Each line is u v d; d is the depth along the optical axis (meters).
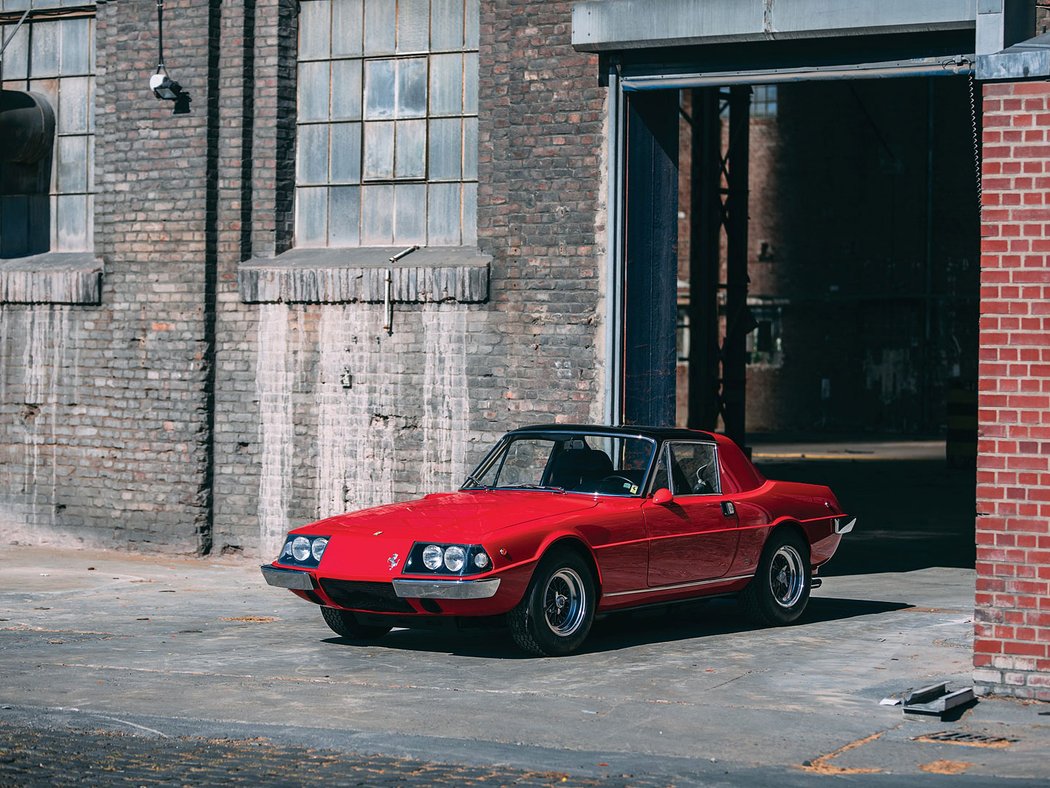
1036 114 8.14
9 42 16.58
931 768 6.75
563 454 10.52
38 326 15.91
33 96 16.28
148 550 15.31
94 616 11.59
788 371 45.84
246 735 7.34
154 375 15.27
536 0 13.45
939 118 43.81
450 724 7.61
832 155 45.00
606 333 13.15
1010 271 8.18
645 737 7.32
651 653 9.68
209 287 15.07
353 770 6.59
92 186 16.22
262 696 8.34
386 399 14.23
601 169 13.21
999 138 8.22
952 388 30.73
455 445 13.90
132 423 15.40
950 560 15.72
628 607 9.97
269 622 11.27
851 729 7.51
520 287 13.57
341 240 15.09
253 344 14.91
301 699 8.26
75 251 16.31
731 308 23.39
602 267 13.23
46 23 16.41
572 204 13.33
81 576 13.97
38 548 15.91
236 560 15.03
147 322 15.32
